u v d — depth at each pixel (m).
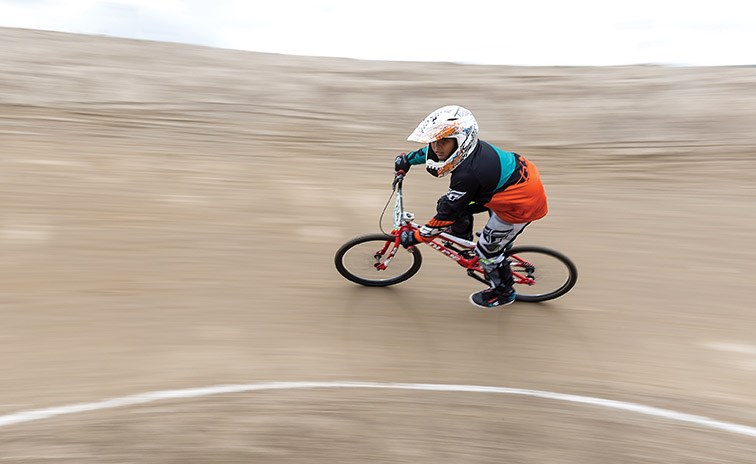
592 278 5.32
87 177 6.46
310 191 6.61
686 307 4.96
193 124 7.88
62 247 5.30
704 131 7.98
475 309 4.89
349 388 3.95
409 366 4.22
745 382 4.16
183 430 3.46
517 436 3.55
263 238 5.70
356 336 4.51
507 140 7.94
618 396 3.99
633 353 4.44
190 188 6.47
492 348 4.45
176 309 4.68
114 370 4.00
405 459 3.30
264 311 4.73
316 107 8.59
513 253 4.64
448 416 3.71
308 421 3.58
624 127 8.17
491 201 3.84
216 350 4.27
